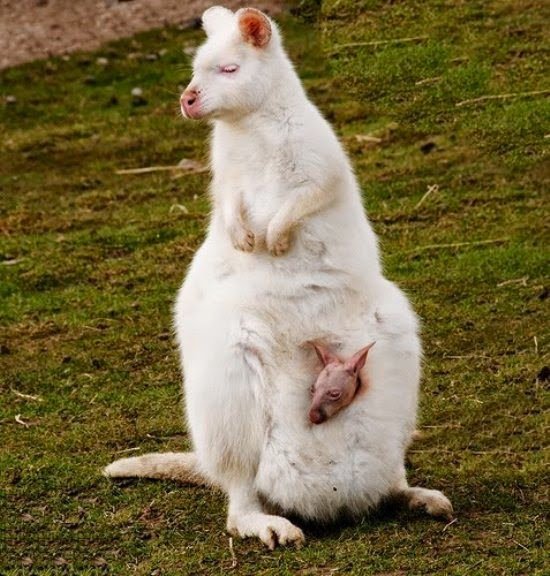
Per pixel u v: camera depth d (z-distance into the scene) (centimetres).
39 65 4719
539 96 3906
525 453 2258
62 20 5047
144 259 3391
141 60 4688
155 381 2731
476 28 4300
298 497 1948
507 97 3938
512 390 2514
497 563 1817
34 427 2542
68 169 4034
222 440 1978
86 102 4469
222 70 2027
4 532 2081
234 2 4912
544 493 2077
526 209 3394
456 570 1806
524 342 2734
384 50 4300
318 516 1972
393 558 1858
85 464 2338
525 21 4294
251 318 1988
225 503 2144
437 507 1972
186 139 4147
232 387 1959
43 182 3956
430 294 3003
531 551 1850
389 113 4022
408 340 2012
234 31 2044
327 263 2022
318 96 4178
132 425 2519
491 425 2384
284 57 2077
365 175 3681
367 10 4528
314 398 1903
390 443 1959
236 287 2023
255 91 2023
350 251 2031
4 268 3388
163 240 3488
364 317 2023
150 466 2231
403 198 3534
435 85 4078
